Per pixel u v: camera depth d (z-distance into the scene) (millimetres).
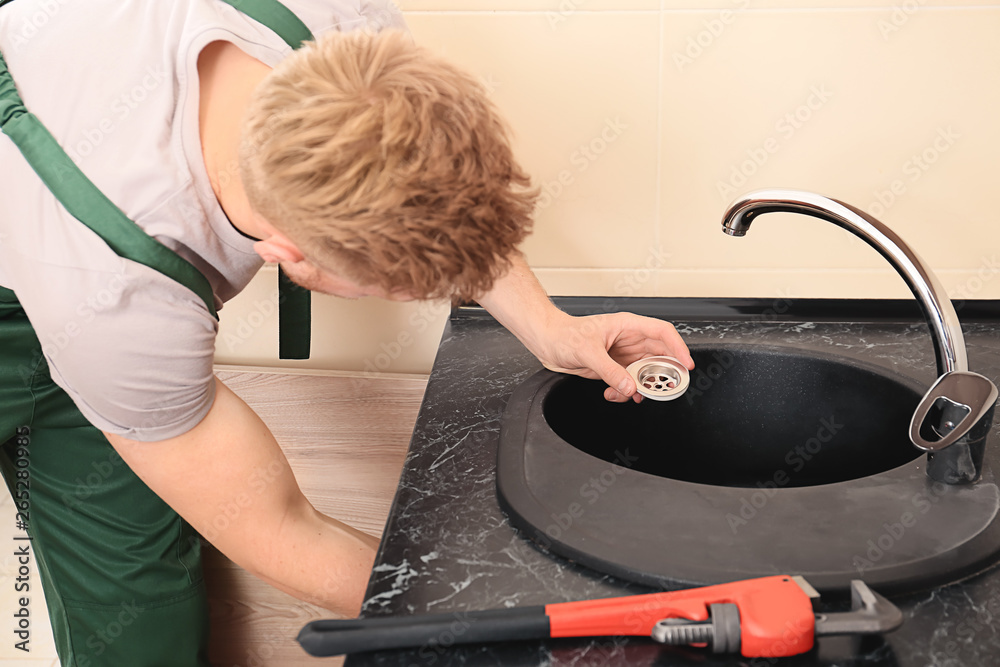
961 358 680
